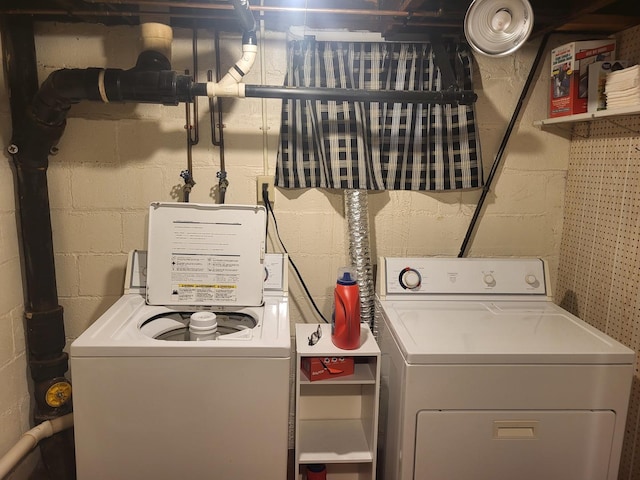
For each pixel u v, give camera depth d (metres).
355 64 2.11
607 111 1.77
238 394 1.52
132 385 1.50
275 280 2.00
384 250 2.29
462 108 2.15
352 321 1.69
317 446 1.80
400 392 1.57
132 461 1.54
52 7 1.83
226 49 2.10
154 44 1.88
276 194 2.21
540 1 1.81
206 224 1.92
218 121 2.13
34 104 1.88
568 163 2.28
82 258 2.19
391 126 2.16
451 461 1.56
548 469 1.58
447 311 1.88
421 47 2.11
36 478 2.06
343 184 2.10
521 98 2.19
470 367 1.51
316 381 1.72
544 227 2.32
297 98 1.87
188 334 1.91
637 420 1.82
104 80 1.80
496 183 2.28
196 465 1.55
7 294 1.92
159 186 2.17
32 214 1.98
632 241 1.85
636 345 1.82
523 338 1.63
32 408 2.11
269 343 1.53
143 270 2.00
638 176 1.82
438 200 2.26
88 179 2.14
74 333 2.24
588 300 2.12
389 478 1.73
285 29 2.10
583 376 1.53
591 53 1.95
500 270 2.05
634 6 1.87
